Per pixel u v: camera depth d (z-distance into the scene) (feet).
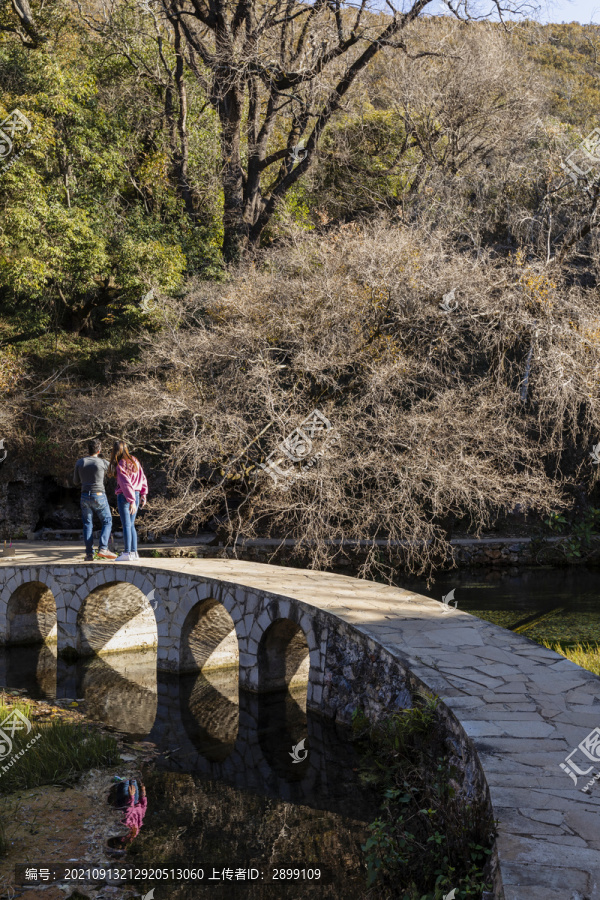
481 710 15.01
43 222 49.57
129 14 66.28
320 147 70.95
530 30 61.72
